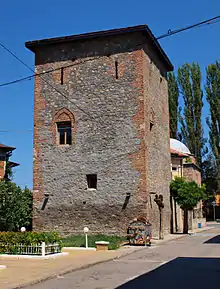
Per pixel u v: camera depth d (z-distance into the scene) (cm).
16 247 1823
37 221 2902
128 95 2838
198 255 1900
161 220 2930
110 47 2933
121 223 2719
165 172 3294
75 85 2967
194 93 5709
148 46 3017
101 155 2833
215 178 5909
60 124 2986
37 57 3095
